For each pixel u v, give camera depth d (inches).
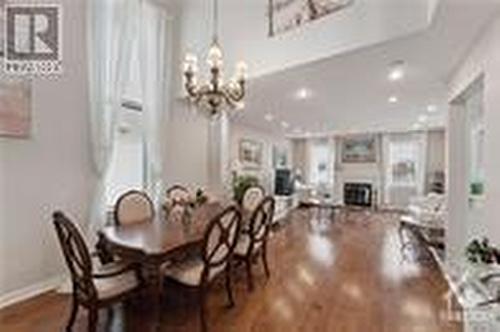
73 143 167.9
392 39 142.6
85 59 172.9
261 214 168.2
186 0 241.1
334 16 164.6
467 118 201.6
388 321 128.7
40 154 153.4
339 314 134.6
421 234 259.0
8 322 124.0
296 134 531.8
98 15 177.2
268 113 335.3
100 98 177.3
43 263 155.1
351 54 162.7
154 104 223.6
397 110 319.9
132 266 114.6
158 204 214.4
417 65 179.3
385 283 170.6
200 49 230.8
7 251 141.9
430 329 122.5
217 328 122.3
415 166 488.4
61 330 118.1
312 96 256.5
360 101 277.6
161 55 227.3
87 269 101.9
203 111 219.6
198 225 146.9
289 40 185.5
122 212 155.5
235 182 322.0
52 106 157.8
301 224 358.6
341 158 536.4
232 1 214.4
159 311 124.6
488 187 129.3
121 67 189.3
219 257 129.6
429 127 450.6
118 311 132.8
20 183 146.2
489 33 126.3
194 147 267.6
